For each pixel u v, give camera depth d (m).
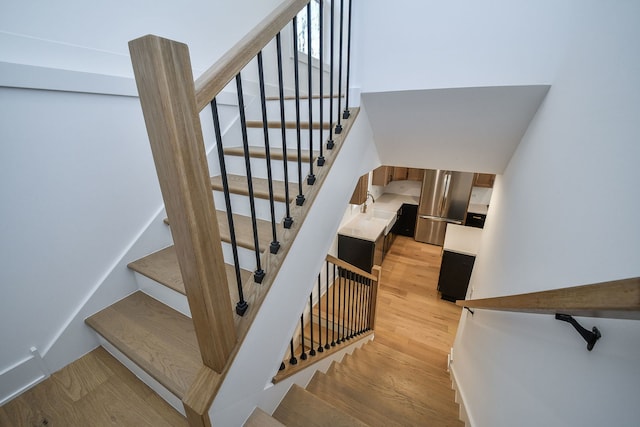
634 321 0.53
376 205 5.21
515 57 1.06
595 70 0.77
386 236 4.54
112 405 1.01
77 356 1.21
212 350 0.78
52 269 1.11
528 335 0.96
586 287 0.51
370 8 1.23
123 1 1.25
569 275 0.75
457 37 1.12
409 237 5.71
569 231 0.78
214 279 0.71
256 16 2.03
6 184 0.96
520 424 0.92
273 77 2.38
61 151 1.09
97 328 1.18
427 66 1.21
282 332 1.11
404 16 1.18
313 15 2.70
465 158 1.79
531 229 1.10
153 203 1.48
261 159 1.55
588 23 0.85
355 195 3.56
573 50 0.92
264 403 1.11
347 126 1.35
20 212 1.00
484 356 1.43
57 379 1.12
